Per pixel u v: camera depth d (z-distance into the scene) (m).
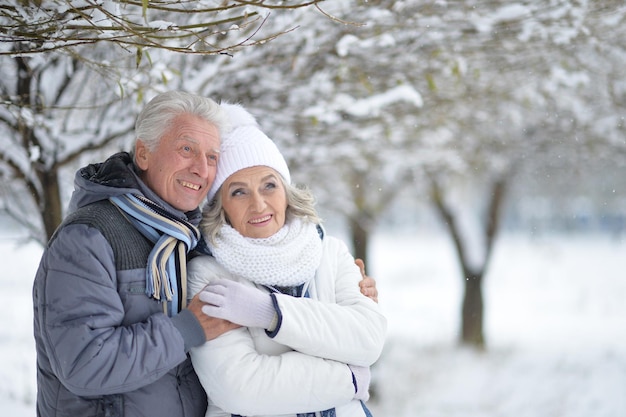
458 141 8.09
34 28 2.26
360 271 2.59
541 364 10.47
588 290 19.02
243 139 2.35
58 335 1.92
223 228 2.32
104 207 2.12
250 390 2.08
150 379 1.97
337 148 5.73
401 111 5.52
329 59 4.58
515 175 10.76
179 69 4.29
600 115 7.89
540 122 8.52
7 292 12.27
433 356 10.96
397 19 4.32
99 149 4.33
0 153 4.21
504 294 19.05
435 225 34.72
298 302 2.20
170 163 2.19
